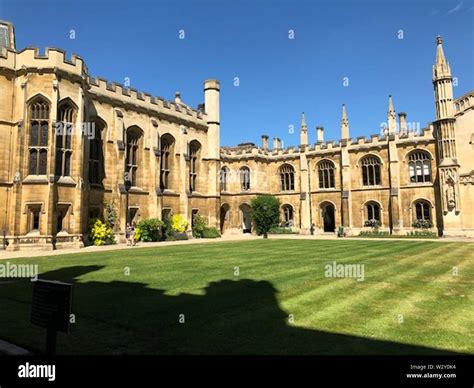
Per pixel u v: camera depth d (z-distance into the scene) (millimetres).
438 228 36031
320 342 5574
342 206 41938
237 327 6297
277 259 15773
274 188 48062
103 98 29906
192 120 39625
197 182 40469
